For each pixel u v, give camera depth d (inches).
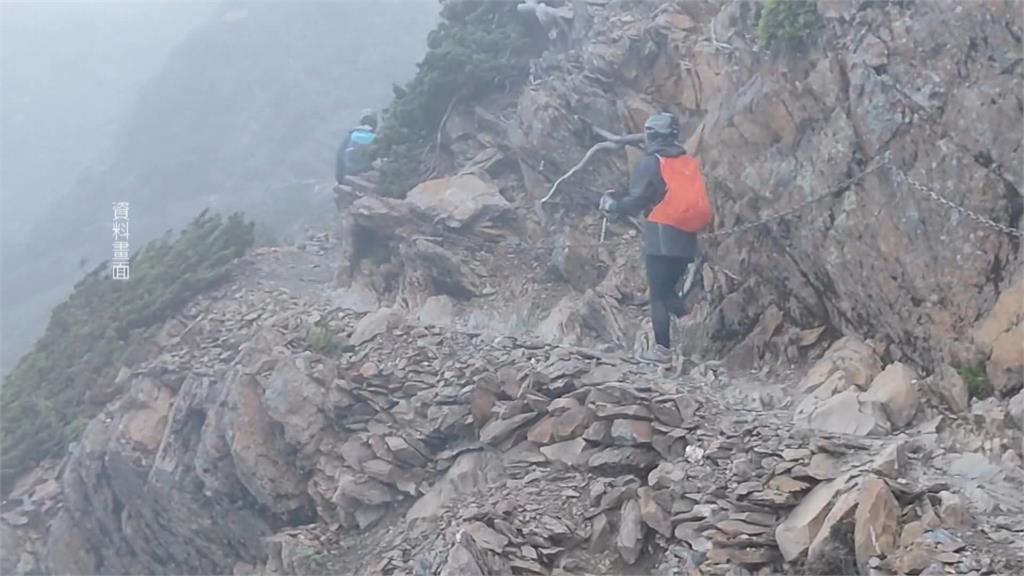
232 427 422.3
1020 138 281.7
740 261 354.6
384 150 602.2
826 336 328.2
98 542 545.3
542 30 574.6
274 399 402.3
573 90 481.1
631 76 463.5
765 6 345.4
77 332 671.1
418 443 362.3
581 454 306.8
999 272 281.3
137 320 625.3
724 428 285.1
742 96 358.0
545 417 327.3
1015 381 267.6
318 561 355.6
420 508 340.2
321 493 382.6
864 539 221.8
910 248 298.0
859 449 259.1
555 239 466.3
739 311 352.2
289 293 569.6
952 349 283.7
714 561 241.8
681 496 266.1
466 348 395.9
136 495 506.9
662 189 339.9
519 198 509.0
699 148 395.2
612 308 410.3
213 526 459.2
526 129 506.6
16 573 561.3
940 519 225.6
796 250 333.1
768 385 321.7
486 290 466.9
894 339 302.5
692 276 374.3
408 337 414.9
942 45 300.0
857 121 315.3
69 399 627.5
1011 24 286.4
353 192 614.9
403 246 494.6
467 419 354.3
